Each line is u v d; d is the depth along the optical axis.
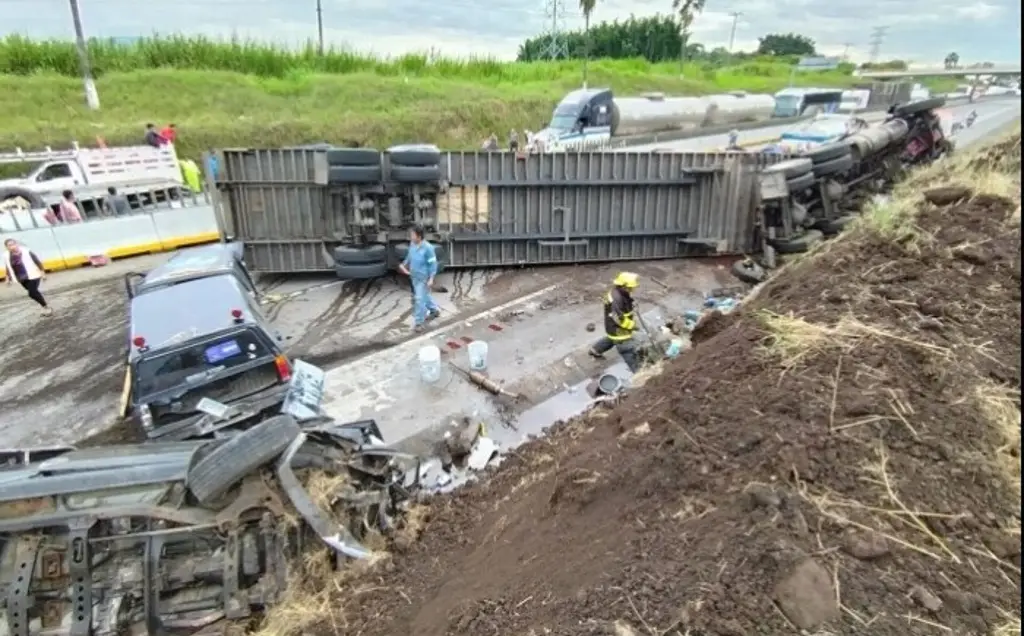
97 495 3.63
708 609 2.06
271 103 25.53
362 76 30.59
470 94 30.44
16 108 20.83
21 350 9.76
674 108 27.25
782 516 2.35
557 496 3.54
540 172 12.45
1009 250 4.54
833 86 52.81
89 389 8.59
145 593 3.49
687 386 3.72
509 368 8.79
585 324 10.28
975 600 2.04
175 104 23.83
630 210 13.26
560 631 2.24
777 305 4.45
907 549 2.23
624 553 2.56
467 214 12.53
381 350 9.47
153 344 5.97
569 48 57.00
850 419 2.81
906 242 4.92
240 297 6.71
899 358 3.26
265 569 3.70
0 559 3.53
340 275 11.92
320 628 3.47
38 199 14.59
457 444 6.76
